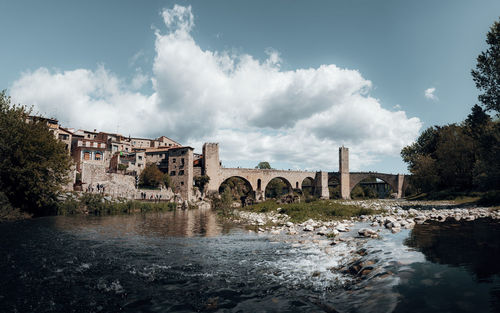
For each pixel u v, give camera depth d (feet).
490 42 108.68
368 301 19.75
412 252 32.30
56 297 24.44
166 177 259.60
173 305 22.08
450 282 21.43
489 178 114.62
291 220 83.51
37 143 103.30
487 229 48.96
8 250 44.19
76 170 170.19
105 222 92.12
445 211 90.48
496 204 106.01
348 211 98.37
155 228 76.23
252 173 315.17
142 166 286.05
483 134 110.52
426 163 209.97
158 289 25.90
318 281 26.05
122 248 45.91
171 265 34.40
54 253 41.96
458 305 17.33
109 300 23.56
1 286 27.27
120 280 28.76
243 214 122.42
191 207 222.69
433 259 28.45
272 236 57.72
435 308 17.19
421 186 217.97
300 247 43.65
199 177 280.10
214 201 248.52
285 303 21.24
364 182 510.99
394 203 175.94
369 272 26.17
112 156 266.16
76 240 54.39
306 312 19.22
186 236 60.08
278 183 454.40
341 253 36.78
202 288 25.80
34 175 98.73
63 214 118.73
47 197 110.22
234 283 26.91
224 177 296.30
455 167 187.83
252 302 21.93
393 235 46.78
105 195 154.51
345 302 20.34
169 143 375.45
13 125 98.78
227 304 21.79
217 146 294.87
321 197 357.82
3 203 92.48
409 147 315.37
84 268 33.40
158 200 207.00
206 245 48.26
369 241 42.93
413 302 18.44
